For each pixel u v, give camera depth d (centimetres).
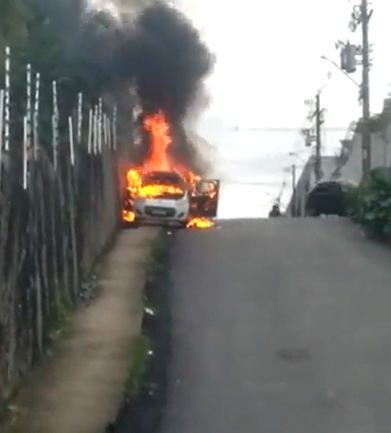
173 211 3366
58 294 1606
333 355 1489
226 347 1535
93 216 2345
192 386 1308
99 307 1759
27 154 1352
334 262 2430
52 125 1645
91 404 1152
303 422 1155
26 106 1343
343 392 1287
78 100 2127
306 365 1427
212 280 2155
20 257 1248
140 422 1138
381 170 3153
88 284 1969
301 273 2256
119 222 3325
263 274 2242
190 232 3148
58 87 1764
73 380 1261
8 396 1130
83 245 2047
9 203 1183
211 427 1129
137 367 1317
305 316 1777
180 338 1591
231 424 1143
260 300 1925
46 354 1396
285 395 1270
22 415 1107
